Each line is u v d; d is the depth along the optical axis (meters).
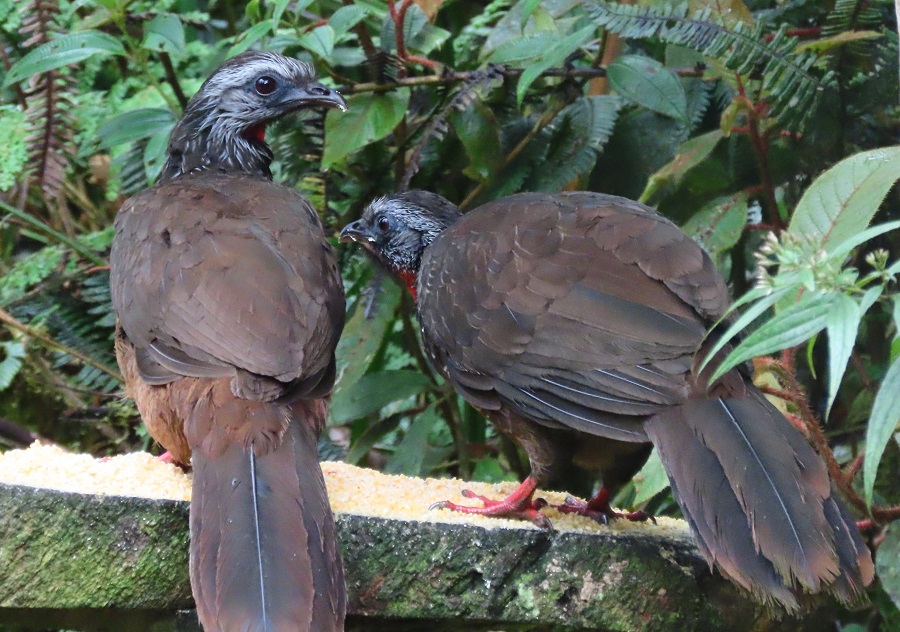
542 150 11.30
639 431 7.00
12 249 14.35
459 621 7.17
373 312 10.80
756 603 7.57
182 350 6.93
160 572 6.48
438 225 9.71
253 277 7.16
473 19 12.44
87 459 7.41
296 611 5.71
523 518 7.66
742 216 10.33
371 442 12.10
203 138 9.75
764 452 6.47
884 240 10.49
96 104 13.18
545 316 7.48
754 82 10.67
